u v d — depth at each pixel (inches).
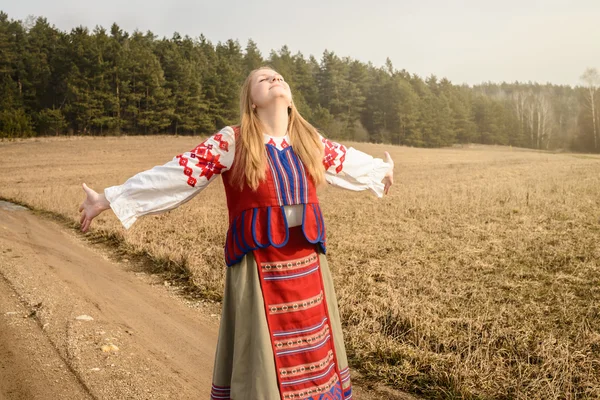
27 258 329.7
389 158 120.7
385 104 3981.3
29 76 3095.5
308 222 96.9
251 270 94.7
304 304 94.7
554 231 389.1
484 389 142.4
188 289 261.3
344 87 3986.2
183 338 197.3
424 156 2160.4
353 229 418.9
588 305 210.5
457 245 343.6
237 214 97.0
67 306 227.6
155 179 97.8
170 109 3038.9
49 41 3503.9
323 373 94.7
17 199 744.3
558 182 792.3
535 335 178.4
